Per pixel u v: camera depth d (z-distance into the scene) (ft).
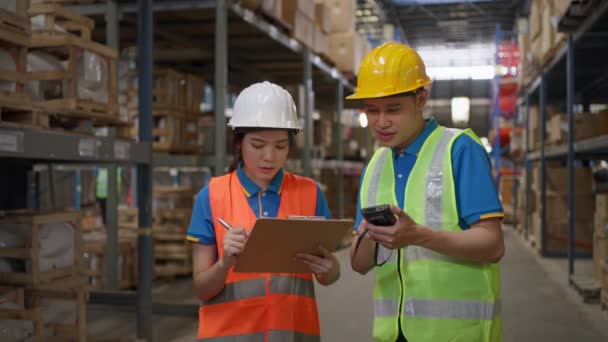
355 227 6.75
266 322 6.43
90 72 11.82
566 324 16.05
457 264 5.95
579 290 19.79
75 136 10.74
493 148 58.23
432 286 5.98
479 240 5.57
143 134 13.84
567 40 21.45
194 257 6.68
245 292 6.47
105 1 19.45
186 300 18.74
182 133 20.56
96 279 19.66
